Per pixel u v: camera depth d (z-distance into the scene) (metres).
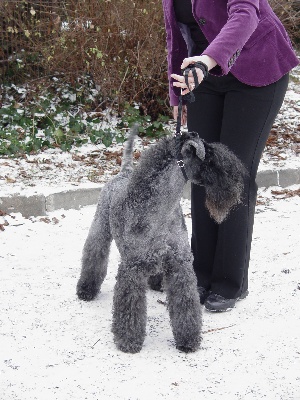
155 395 3.43
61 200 5.05
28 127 6.18
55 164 5.62
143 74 6.22
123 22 6.21
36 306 4.02
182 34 3.85
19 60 6.55
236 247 3.94
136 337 3.68
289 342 3.73
